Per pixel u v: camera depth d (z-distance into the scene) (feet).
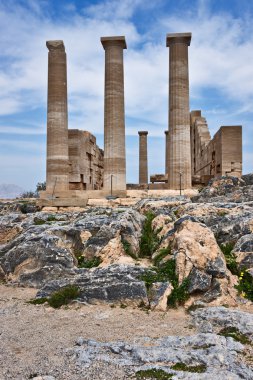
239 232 45.32
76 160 116.98
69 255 44.39
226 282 36.37
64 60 98.12
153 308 34.35
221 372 21.90
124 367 22.94
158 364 23.15
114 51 95.45
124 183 95.30
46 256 44.29
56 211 82.89
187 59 95.76
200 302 34.76
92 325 30.91
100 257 45.50
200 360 23.49
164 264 40.40
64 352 25.27
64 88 97.71
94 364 23.25
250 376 21.54
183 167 93.71
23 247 46.03
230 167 101.65
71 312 34.22
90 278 38.34
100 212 63.41
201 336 26.78
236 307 34.17
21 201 100.12
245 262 39.65
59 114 96.58
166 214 56.70
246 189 67.26
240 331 28.43
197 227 42.22
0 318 33.04
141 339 27.35
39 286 42.42
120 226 48.91
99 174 150.61
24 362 24.04
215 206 56.13
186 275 37.35
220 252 39.40
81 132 119.65
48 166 96.73
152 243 49.37
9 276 45.24
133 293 35.70
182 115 94.17
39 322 31.86
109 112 94.89
